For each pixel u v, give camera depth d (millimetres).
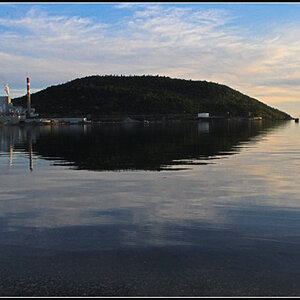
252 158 23125
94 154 26359
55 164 20609
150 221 8602
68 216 9109
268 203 10469
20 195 11852
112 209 9836
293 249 6668
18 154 27062
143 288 5195
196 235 7492
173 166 19234
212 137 50469
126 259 6211
